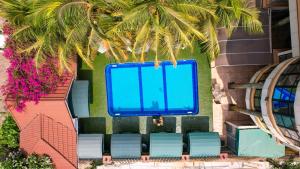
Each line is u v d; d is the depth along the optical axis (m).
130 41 17.17
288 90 13.58
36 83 18.17
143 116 20.92
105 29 15.55
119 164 20.64
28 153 19.11
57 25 14.68
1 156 19.28
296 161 20.09
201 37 14.71
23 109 18.52
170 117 20.91
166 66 20.73
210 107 20.80
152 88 20.92
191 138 19.19
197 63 20.66
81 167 20.62
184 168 20.67
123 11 14.08
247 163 20.52
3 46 19.19
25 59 17.98
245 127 18.58
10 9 14.80
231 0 14.23
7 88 18.38
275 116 14.84
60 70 16.95
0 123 20.11
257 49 19.39
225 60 19.77
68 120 18.94
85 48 16.48
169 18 14.12
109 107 20.91
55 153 19.08
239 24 19.20
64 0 14.02
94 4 14.26
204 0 14.12
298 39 15.01
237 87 19.17
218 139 19.16
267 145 18.70
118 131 20.94
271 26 19.17
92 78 20.84
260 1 18.73
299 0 14.80
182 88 20.86
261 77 17.53
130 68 20.81
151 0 13.65
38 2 13.97
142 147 20.44
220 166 20.62
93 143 19.22
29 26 14.96
